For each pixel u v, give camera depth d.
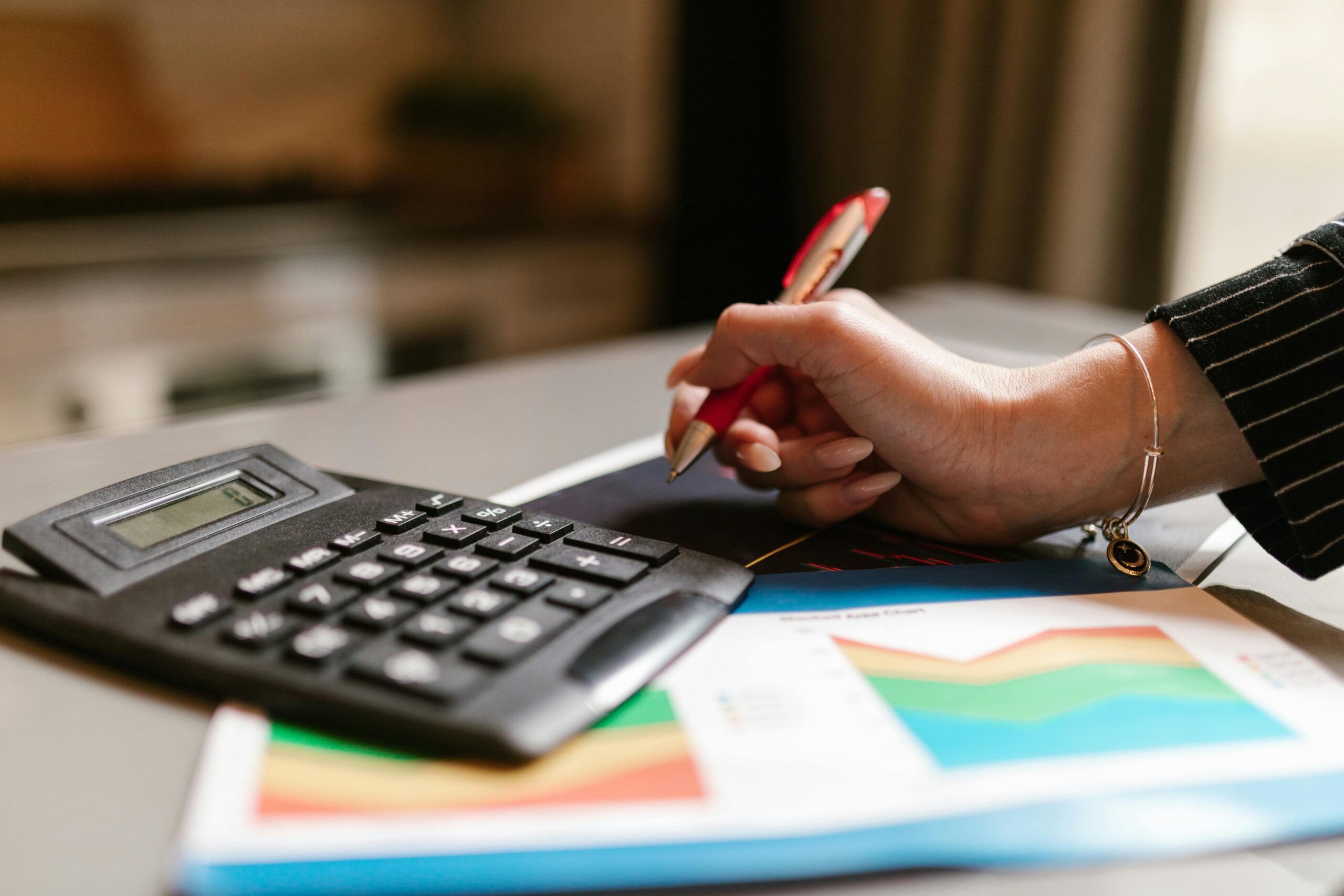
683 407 0.52
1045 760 0.25
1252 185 1.34
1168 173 1.32
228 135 1.80
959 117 1.63
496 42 2.01
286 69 1.83
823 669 0.30
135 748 0.27
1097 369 0.41
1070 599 0.36
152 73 1.70
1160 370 0.41
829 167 1.96
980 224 1.60
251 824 0.23
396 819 0.23
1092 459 0.40
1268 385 0.39
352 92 1.91
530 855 0.22
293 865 0.22
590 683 0.27
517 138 2.08
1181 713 0.28
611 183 2.17
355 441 0.56
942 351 0.44
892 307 0.91
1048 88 1.46
